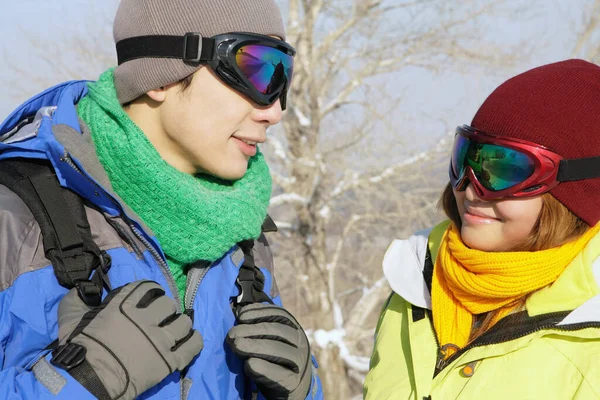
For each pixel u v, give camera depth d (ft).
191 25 4.84
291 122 42.68
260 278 5.41
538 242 4.77
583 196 4.66
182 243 4.83
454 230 5.32
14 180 4.62
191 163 5.21
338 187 43.11
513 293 4.79
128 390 4.15
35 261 4.40
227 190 5.31
